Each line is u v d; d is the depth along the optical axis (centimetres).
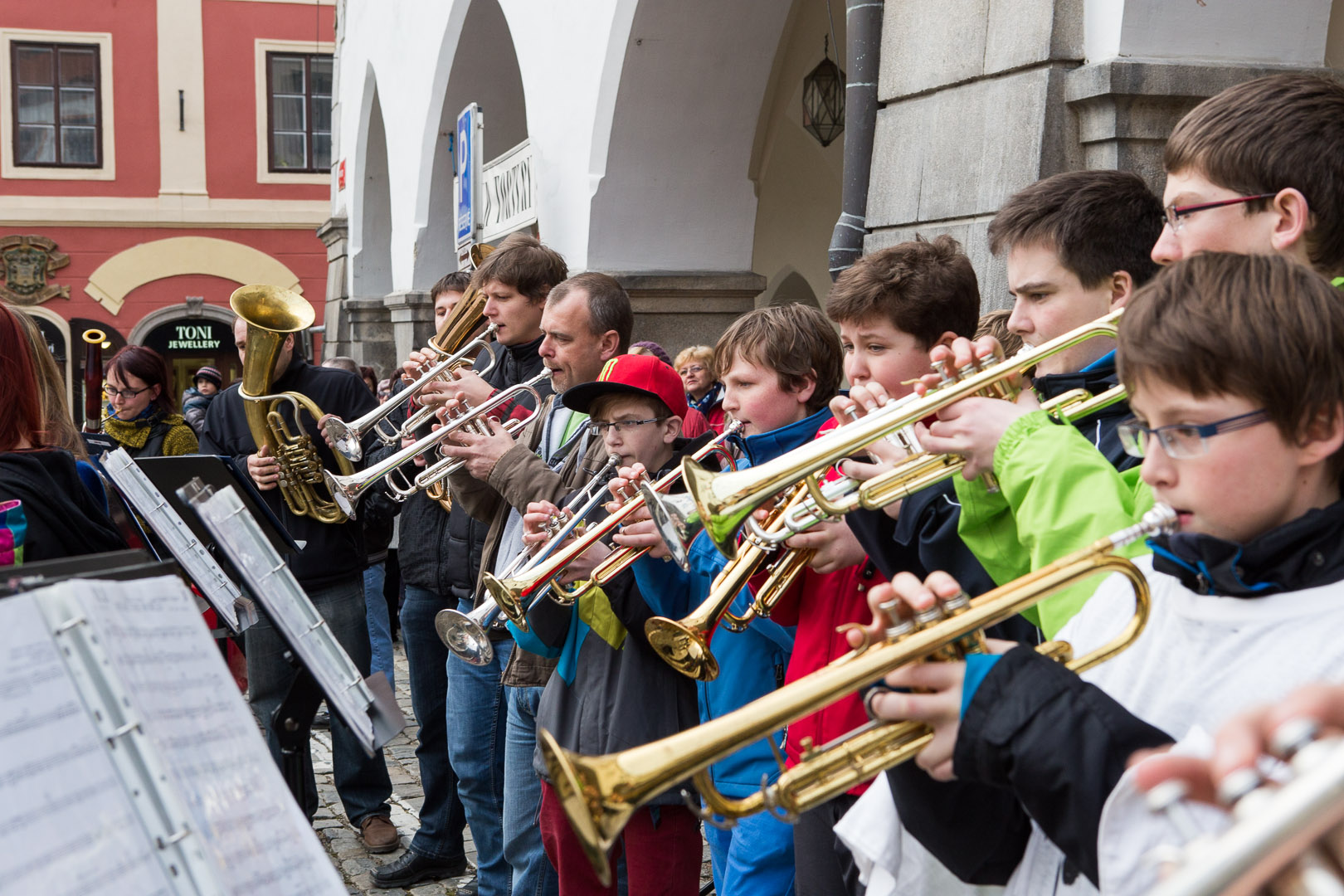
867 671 124
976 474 175
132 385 570
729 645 260
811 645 231
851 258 407
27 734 113
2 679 113
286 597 195
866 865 154
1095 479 160
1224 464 117
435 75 903
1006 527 184
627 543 257
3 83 1880
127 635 127
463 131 815
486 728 359
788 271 918
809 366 255
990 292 343
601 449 312
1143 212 204
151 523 254
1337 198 164
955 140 360
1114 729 116
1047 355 181
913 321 227
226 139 1970
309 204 2005
